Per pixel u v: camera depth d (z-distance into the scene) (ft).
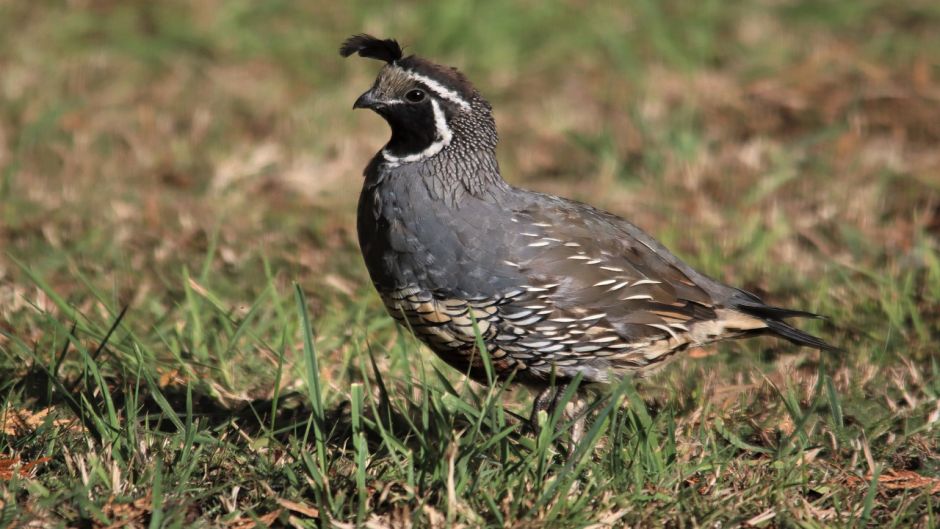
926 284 36.24
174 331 32.71
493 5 59.52
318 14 60.03
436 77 27.66
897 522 23.95
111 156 47.65
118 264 37.78
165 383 29.71
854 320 34.55
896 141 48.60
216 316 33.63
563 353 27.73
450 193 27.32
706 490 24.93
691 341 29.27
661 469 24.97
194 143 48.96
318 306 35.35
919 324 32.96
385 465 25.04
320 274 37.55
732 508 24.20
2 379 29.01
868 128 49.80
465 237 27.12
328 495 23.34
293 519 23.04
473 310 27.27
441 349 28.04
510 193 28.22
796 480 25.32
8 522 22.35
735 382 31.17
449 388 25.66
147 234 40.37
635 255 28.73
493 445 25.18
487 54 57.41
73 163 46.26
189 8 59.88
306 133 50.47
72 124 50.11
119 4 60.44
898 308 34.24
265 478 24.67
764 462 26.05
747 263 39.01
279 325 32.83
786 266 38.86
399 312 27.94
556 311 27.32
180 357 30.50
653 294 28.32
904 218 42.55
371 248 27.91
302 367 30.32
